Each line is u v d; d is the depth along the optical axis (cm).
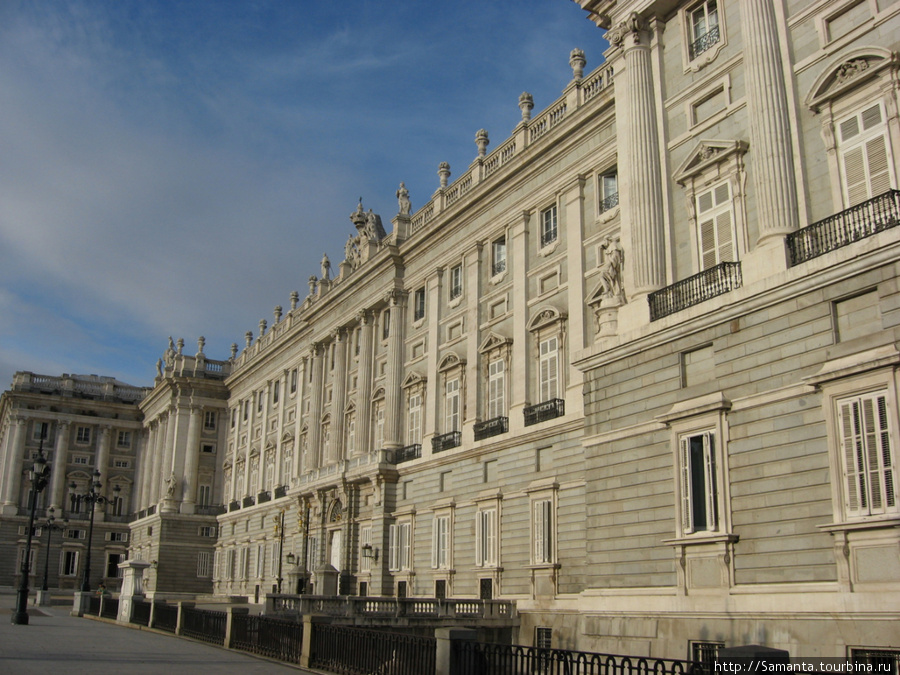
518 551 3216
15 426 8769
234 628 2427
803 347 1817
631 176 2422
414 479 4009
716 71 2284
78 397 9075
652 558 2105
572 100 3381
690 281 2192
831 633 1662
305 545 4925
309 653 1969
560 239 3347
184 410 7588
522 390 3369
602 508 2298
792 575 1759
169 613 2981
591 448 2372
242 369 7175
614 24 2605
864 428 1666
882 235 1680
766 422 1872
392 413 4284
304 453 5678
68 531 8656
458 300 3950
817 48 2023
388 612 2856
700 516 1994
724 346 2006
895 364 1614
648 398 2200
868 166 1861
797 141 2016
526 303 3462
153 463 8219
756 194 2048
